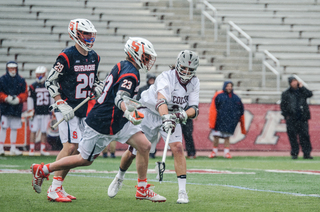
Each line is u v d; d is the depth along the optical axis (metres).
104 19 57.94
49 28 55.62
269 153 41.72
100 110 12.93
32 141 36.50
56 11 57.66
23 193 15.27
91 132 13.02
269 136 42.41
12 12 56.62
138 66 13.27
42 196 14.69
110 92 12.88
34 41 54.03
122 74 12.70
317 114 42.66
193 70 14.02
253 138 42.09
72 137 14.44
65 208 12.41
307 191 16.77
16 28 55.19
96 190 16.41
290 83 35.47
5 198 14.12
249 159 35.25
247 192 16.33
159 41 55.97
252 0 64.19
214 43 56.50
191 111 14.41
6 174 21.19
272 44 57.53
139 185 14.08
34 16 57.00
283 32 60.16
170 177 21.45
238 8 62.72
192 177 21.66
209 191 16.58
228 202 13.87
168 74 14.44
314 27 62.09
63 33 55.31
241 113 36.78
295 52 57.72
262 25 60.59
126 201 13.93
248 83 52.22
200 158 36.12
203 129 41.25
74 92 14.56
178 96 14.43
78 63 14.50
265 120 42.38
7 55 52.12
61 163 13.31
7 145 38.94
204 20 60.31
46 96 36.31
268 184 19.02
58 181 13.84
